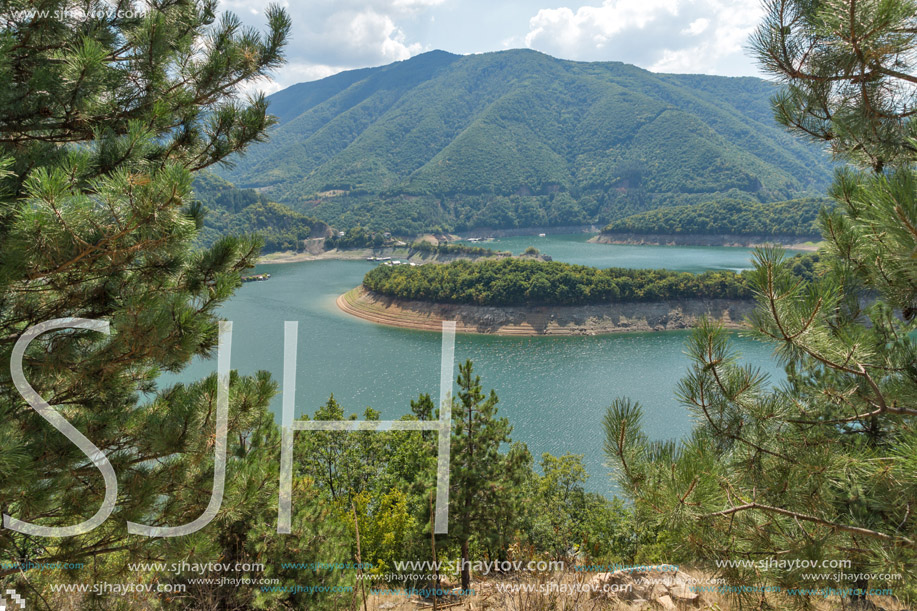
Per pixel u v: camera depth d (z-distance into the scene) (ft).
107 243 13.00
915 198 10.03
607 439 14.10
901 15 11.76
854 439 15.55
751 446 14.48
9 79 15.11
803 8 14.40
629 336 343.67
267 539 24.02
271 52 21.35
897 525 13.58
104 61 16.03
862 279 15.29
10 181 14.33
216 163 21.36
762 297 13.21
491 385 236.22
